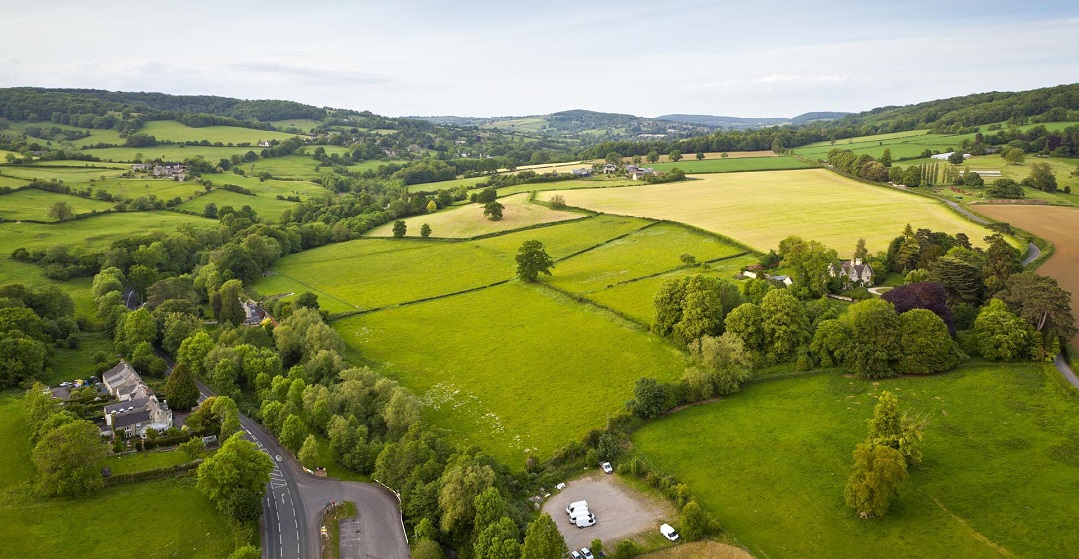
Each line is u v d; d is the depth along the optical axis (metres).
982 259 136.38
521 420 101.50
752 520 75.69
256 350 118.81
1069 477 77.88
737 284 148.88
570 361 121.56
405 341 136.62
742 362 107.12
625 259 183.00
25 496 80.50
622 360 120.06
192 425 101.50
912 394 99.19
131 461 89.62
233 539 76.00
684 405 103.12
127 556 72.31
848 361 107.25
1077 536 68.56
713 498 80.06
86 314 148.12
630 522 77.25
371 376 109.31
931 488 78.44
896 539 71.00
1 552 71.00
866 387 102.81
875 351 105.25
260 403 109.38
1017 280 118.44
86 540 74.06
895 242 163.00
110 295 148.00
